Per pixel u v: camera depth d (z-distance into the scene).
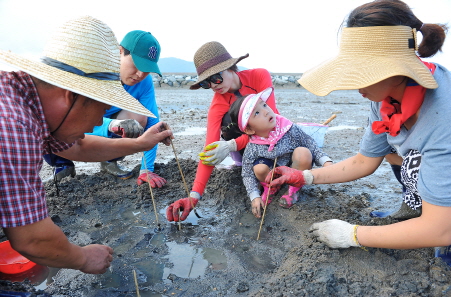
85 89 1.63
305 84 1.94
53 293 2.15
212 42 3.38
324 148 5.47
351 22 1.86
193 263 2.47
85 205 3.38
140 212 3.26
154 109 4.07
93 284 2.24
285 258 2.48
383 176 4.21
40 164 1.67
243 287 2.17
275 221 3.03
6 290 1.94
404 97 1.92
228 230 2.93
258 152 3.14
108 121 3.54
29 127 1.57
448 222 1.81
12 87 1.58
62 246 1.74
